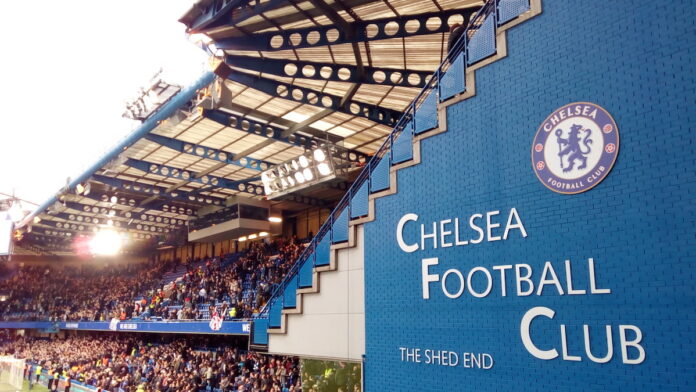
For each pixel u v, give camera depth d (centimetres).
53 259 5666
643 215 615
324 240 1091
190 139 2239
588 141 675
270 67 1484
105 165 2491
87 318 4200
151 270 4734
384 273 927
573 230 676
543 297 696
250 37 1347
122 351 3681
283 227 3625
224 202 3312
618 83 655
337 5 1155
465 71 843
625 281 621
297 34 1323
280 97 1662
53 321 4469
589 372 639
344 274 1016
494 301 751
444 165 850
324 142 2172
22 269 5616
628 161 635
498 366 734
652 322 594
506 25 789
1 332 5675
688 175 586
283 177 2194
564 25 719
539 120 730
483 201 786
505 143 768
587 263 657
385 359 900
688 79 596
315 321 1066
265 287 2600
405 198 909
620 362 613
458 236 812
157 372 2772
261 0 1135
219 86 1565
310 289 1084
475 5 1103
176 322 2852
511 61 775
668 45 616
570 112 697
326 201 3180
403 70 1495
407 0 1116
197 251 4644
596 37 682
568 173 689
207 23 1244
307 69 1509
